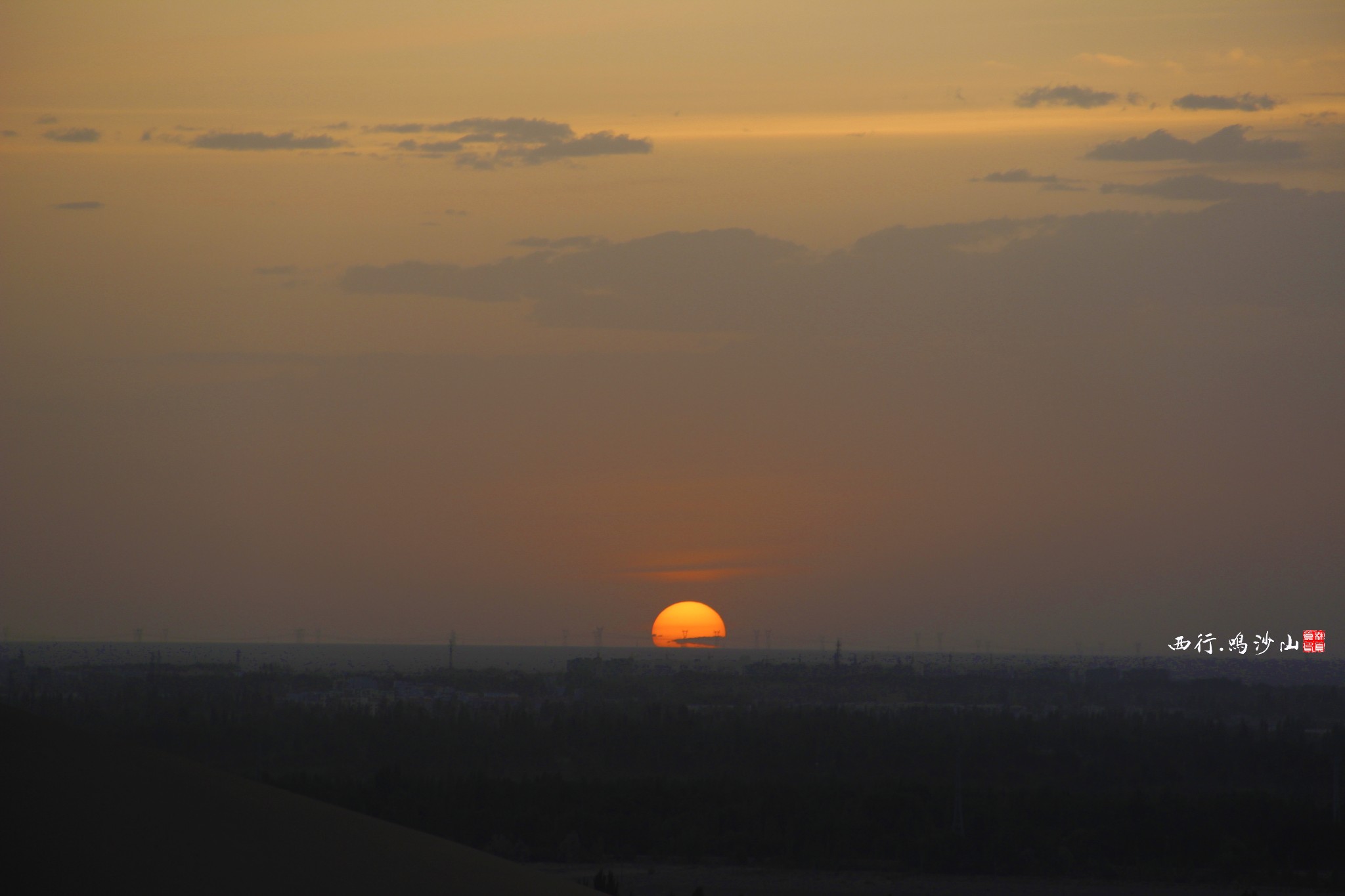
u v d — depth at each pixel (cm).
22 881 2205
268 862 2670
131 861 2436
